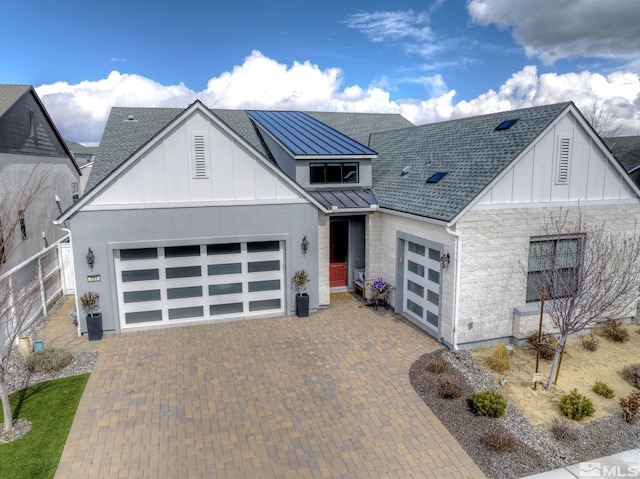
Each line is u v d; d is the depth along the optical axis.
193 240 13.23
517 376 10.53
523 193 11.78
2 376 8.02
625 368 10.87
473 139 14.30
